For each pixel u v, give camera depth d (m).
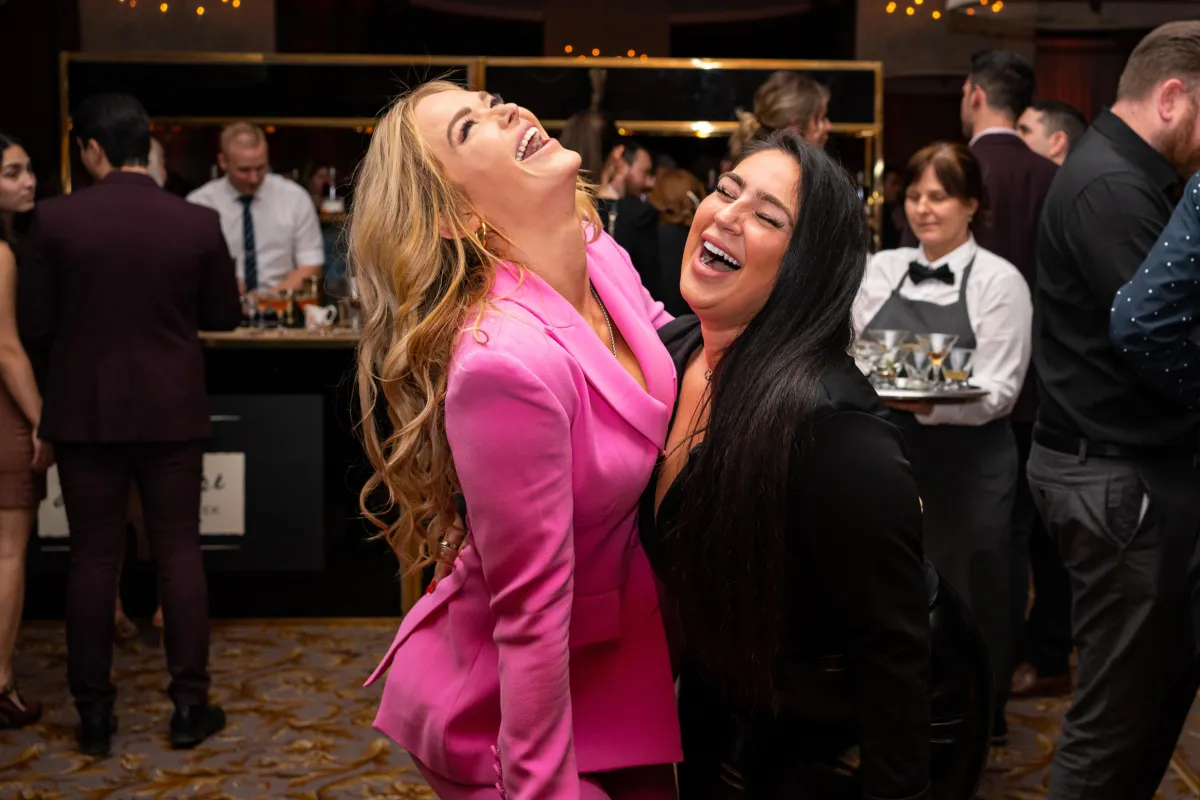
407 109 1.58
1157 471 2.31
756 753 1.61
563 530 1.40
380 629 4.41
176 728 3.32
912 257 3.14
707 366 1.63
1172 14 5.32
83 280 3.19
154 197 3.29
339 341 4.33
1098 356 2.35
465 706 1.56
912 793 1.45
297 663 4.03
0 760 3.24
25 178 3.50
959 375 2.88
